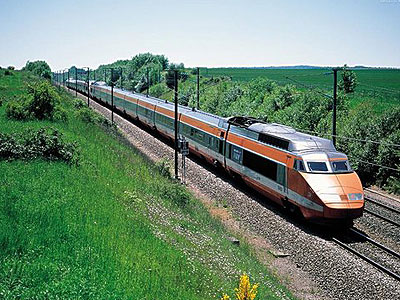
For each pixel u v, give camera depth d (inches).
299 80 3786.9
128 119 2252.7
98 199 682.8
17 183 660.1
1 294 351.9
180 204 850.8
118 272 446.9
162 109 1636.3
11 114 1321.4
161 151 1451.8
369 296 549.0
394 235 753.6
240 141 1025.5
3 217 512.4
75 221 556.7
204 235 700.0
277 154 860.6
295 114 1520.7
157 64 4399.6
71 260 443.5
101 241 512.4
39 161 830.5
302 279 614.2
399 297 538.9
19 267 403.2
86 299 377.7
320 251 669.9
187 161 1320.1
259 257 678.5
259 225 802.8
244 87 2603.3
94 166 923.4
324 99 1523.1
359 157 1135.0
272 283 573.6
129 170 1007.0
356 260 633.0
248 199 933.2
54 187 676.1
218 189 1016.2
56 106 1459.2
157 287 443.8
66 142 1010.1
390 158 1089.4
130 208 706.2
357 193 738.8
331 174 767.1
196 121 1326.3
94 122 1636.3
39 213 547.8
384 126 1161.4
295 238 726.5
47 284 385.1
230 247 675.4
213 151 1177.4
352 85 2143.2
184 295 442.3
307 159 782.5
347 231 766.5
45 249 456.1
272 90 2281.0
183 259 546.0
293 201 804.6
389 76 4315.9
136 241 552.7
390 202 961.5
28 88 1465.3
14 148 826.2
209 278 516.1
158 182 960.3
